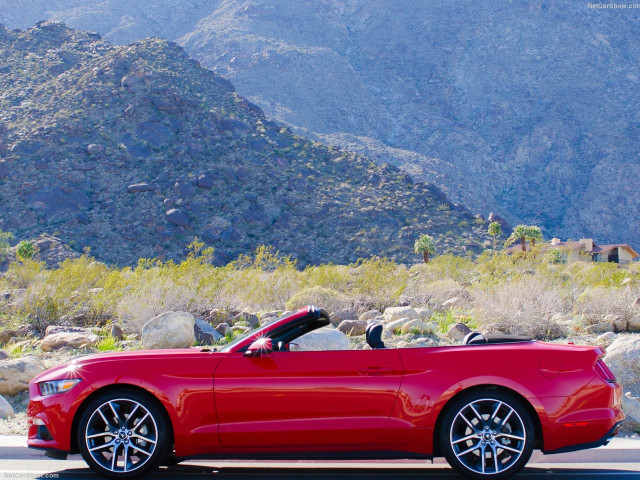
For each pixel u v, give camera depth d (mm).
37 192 112625
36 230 106438
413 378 7133
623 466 8133
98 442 7301
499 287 19000
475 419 7152
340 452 7141
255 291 22812
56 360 13570
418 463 8219
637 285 20250
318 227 111250
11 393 11438
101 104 137625
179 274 19031
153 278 19172
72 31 181250
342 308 20312
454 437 7094
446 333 16125
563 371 7145
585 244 99812
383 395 7113
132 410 7215
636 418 9844
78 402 7211
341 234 108750
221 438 7125
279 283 24188
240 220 110750
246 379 7164
